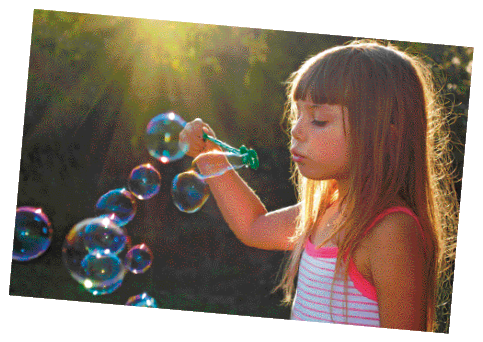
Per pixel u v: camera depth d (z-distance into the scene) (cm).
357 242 115
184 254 384
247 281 360
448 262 203
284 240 149
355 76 123
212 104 441
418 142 125
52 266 357
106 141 445
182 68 439
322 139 124
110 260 209
